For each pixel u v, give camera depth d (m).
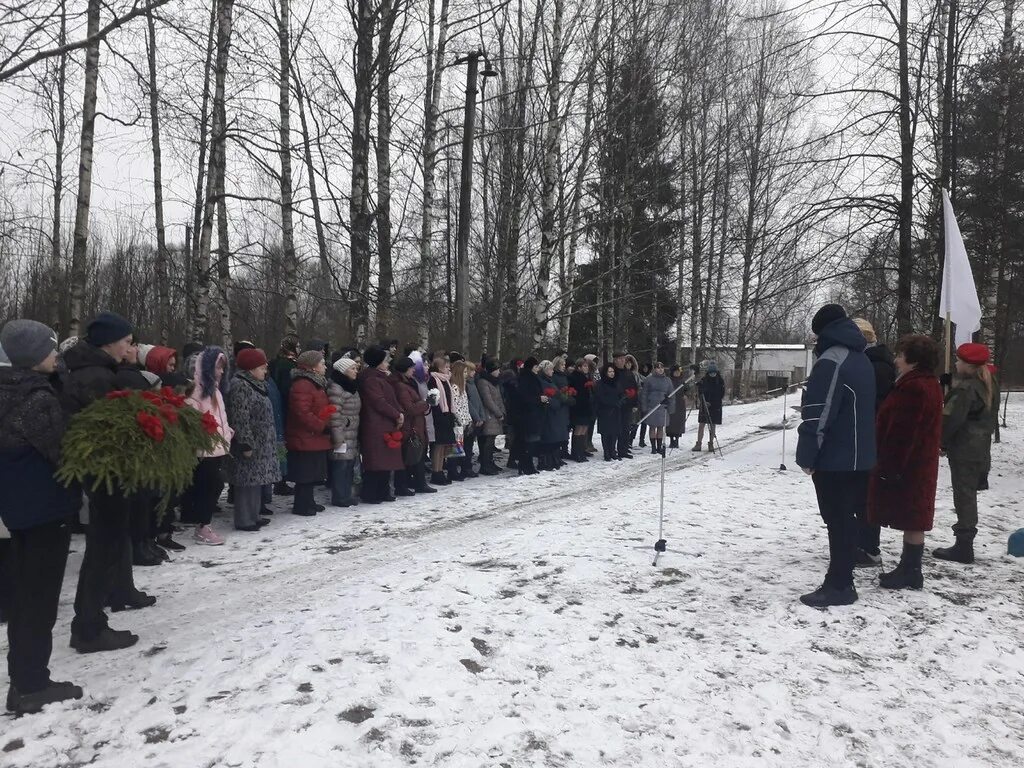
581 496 9.16
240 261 13.45
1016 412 25.48
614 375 12.97
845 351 4.98
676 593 5.29
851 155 11.31
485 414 10.73
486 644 4.26
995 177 13.12
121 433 3.71
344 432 8.19
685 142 22.42
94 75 11.05
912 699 3.76
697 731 3.39
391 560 6.05
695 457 13.55
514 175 17.17
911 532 5.39
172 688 3.65
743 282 24.31
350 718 3.37
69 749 3.12
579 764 3.09
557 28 15.04
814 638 4.50
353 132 13.09
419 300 14.83
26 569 3.46
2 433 3.33
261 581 5.48
